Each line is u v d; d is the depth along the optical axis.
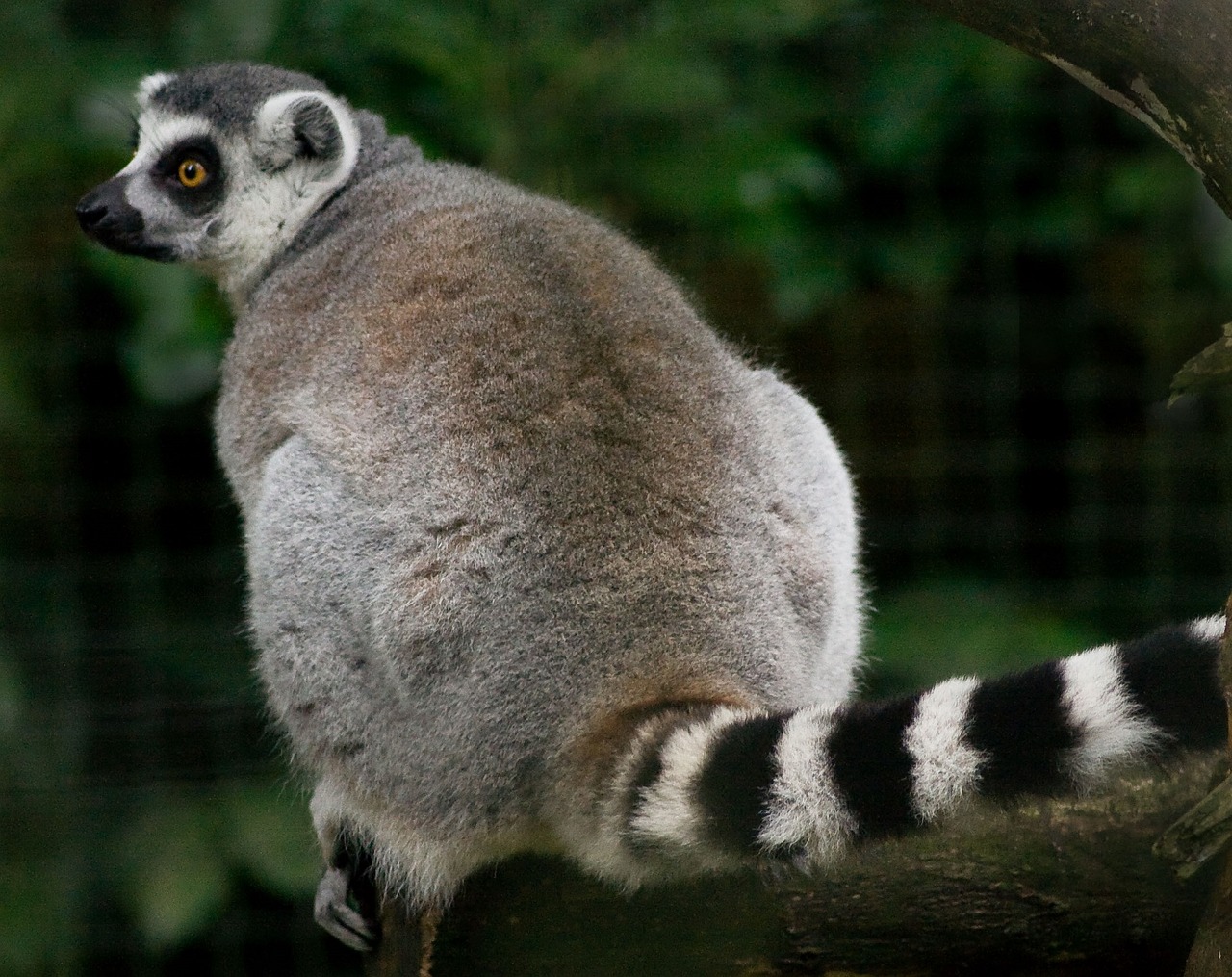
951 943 6.88
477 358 7.59
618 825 6.46
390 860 7.43
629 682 6.79
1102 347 14.37
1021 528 13.95
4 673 12.20
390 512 7.31
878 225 14.26
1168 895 6.73
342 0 13.43
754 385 8.33
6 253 13.27
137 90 11.78
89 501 13.20
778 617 7.37
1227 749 5.18
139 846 11.79
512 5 13.83
